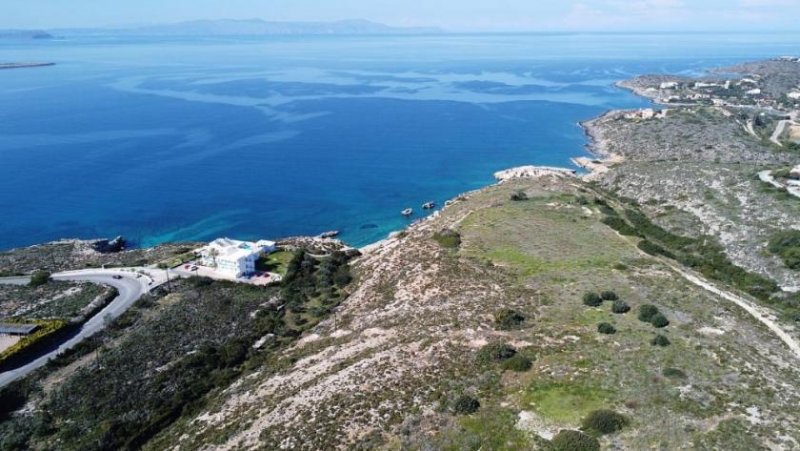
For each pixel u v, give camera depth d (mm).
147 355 80938
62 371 77375
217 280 108312
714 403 45500
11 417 67750
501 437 43531
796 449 39500
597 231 104625
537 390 49156
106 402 70250
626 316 64562
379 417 48500
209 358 79562
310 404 53688
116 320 90688
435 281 83688
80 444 62594
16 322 87312
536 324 63750
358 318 81750
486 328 63812
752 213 120938
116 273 111562
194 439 56844
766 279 97312
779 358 55281
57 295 99750
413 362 57344
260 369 74062
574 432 41938
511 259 87875
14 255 127438
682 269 86250
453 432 44781
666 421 43438
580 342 57719
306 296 100062
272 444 48000
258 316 93188
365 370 57656
